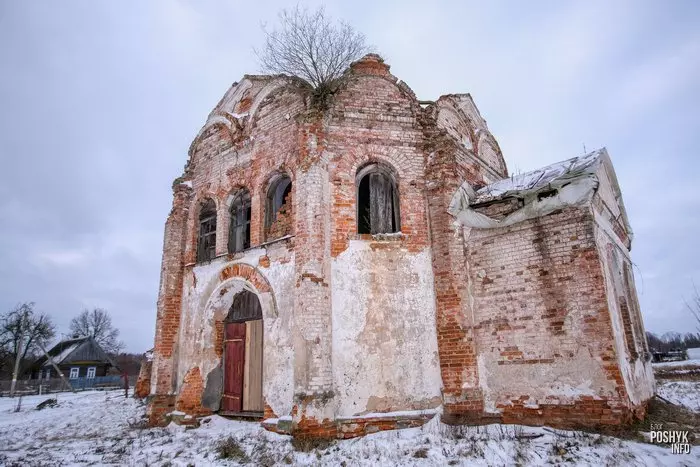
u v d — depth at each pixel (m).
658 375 20.38
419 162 10.97
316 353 8.97
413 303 9.86
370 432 8.82
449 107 13.29
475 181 12.36
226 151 13.01
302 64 11.26
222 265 11.88
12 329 52.69
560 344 8.66
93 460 8.42
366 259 9.98
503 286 9.54
